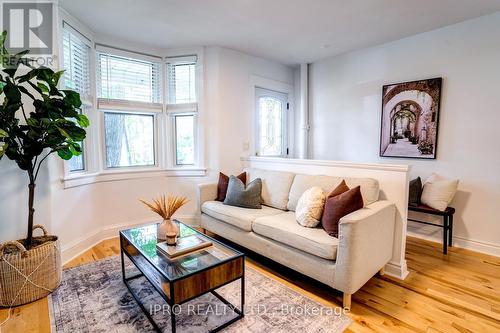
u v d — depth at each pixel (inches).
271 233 93.0
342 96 157.6
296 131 186.4
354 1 96.1
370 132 146.6
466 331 66.5
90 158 123.9
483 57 109.8
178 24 115.0
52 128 76.4
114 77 132.0
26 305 76.4
